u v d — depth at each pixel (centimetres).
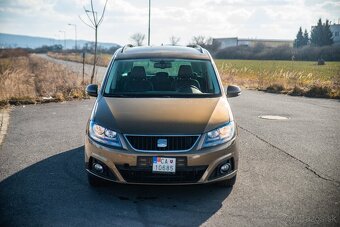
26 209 419
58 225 381
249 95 1659
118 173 426
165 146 419
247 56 8694
